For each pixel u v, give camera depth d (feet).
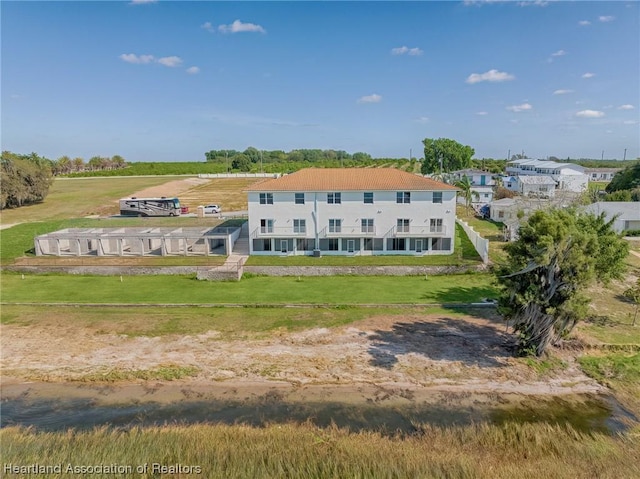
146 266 142.92
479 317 104.01
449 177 341.62
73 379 79.77
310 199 150.61
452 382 78.13
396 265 138.51
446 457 57.26
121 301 116.26
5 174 249.75
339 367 82.94
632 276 129.29
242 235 179.93
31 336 95.91
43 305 113.91
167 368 82.89
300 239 154.10
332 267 138.82
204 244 168.04
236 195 311.47
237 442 60.75
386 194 149.18
